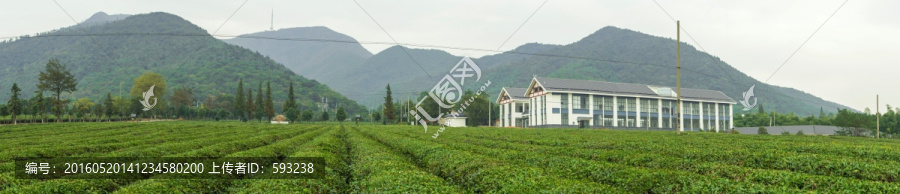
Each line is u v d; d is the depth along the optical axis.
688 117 131.75
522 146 38.19
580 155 31.80
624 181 20.11
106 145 41.25
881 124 113.75
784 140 44.72
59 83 116.94
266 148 36.69
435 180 18.88
